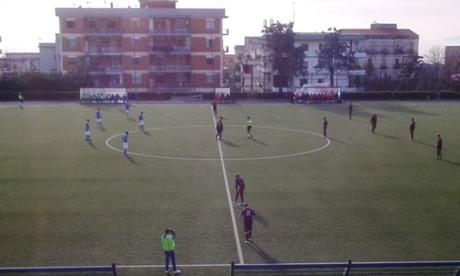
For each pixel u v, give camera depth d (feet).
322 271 65.46
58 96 297.74
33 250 78.13
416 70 367.25
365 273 64.49
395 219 92.07
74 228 87.35
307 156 145.89
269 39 331.36
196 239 82.64
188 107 260.21
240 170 128.98
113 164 134.82
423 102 288.30
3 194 106.93
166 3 344.49
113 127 196.44
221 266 72.64
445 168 130.82
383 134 181.78
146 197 105.29
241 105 272.72
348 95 302.25
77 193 107.96
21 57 515.91
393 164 135.44
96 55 326.65
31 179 119.14
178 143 164.66
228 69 449.48
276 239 82.64
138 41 328.90
